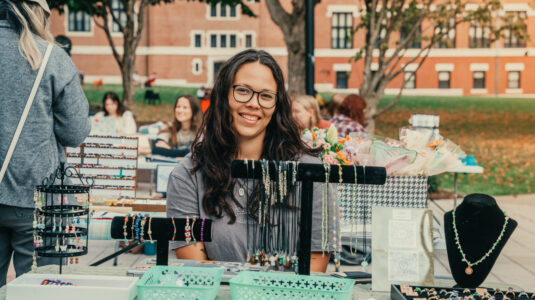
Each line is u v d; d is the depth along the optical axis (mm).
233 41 31656
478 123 23062
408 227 1902
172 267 1800
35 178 2533
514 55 28828
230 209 2145
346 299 1621
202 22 31703
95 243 6012
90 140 3938
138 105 28344
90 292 1645
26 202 2529
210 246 2174
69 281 1763
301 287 1744
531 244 6309
